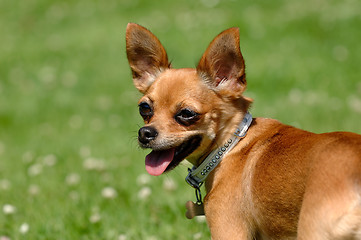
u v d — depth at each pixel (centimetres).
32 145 1115
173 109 490
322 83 1249
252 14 1778
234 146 490
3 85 1570
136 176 843
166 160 489
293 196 411
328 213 369
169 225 648
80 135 1148
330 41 1493
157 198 732
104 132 1152
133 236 623
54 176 864
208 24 1742
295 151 427
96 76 1552
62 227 652
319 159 393
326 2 1791
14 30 2094
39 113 1352
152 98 500
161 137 483
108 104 1344
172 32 1723
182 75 501
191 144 498
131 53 563
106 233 637
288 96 1201
